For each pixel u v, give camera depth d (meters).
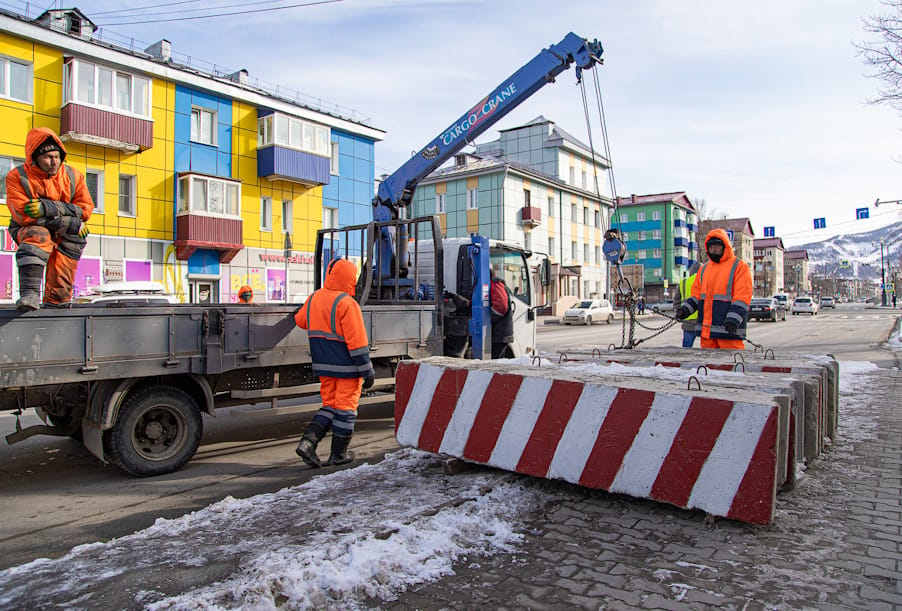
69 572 2.93
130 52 20.45
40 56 18.64
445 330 8.66
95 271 19.89
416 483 4.44
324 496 4.18
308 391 6.37
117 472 5.40
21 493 4.79
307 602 2.57
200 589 2.68
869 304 104.62
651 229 65.81
